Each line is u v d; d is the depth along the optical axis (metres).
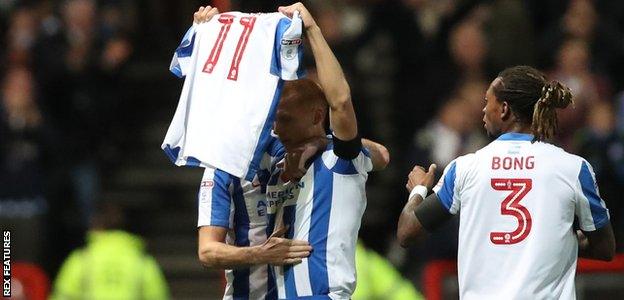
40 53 41.59
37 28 42.06
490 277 18.83
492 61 41.22
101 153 41.78
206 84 18.64
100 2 43.16
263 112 18.44
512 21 41.47
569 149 37.41
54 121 41.22
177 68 19.19
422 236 19.59
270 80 18.55
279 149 19.16
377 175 42.34
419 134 40.16
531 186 18.84
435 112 42.03
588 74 39.97
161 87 44.28
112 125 42.00
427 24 45.06
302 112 18.91
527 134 19.14
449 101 39.62
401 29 43.12
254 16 18.92
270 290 19.16
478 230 18.95
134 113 43.41
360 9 46.47
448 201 19.28
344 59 41.09
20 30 42.06
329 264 18.83
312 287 18.78
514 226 18.80
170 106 44.34
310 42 18.64
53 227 39.41
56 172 40.12
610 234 19.20
